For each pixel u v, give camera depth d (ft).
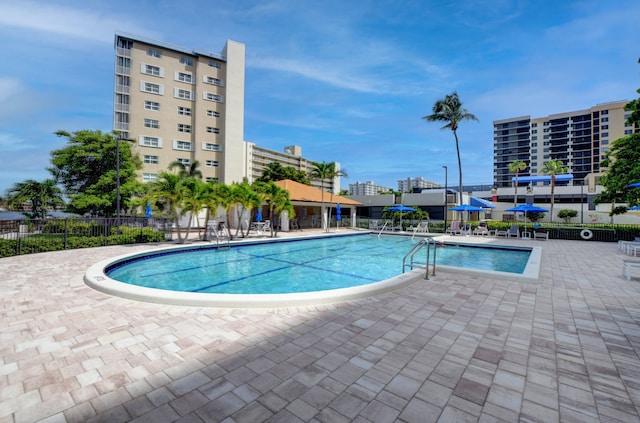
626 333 13.32
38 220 38.93
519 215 116.88
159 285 27.25
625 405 8.21
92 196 64.39
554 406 8.14
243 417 7.54
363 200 112.78
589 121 258.57
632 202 54.70
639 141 52.54
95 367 10.10
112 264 30.42
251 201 56.85
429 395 8.57
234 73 120.57
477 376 9.65
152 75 106.73
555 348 11.78
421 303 17.60
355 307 16.78
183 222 86.48
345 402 8.19
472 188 175.11
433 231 82.23
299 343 12.05
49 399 8.32
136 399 8.32
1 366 10.17
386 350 11.46
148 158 105.50
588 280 24.08
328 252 48.57
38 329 13.44
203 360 10.59
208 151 115.96
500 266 38.04
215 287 26.94
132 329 13.46
